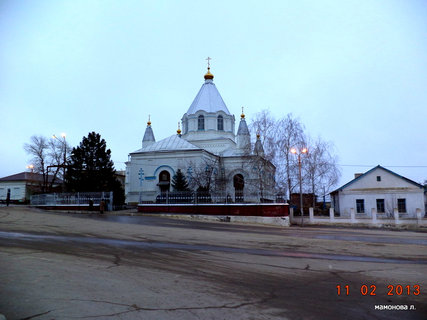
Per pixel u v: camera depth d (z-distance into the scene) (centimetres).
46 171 5266
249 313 534
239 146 4575
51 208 3262
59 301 531
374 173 4050
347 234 2055
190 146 4206
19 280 631
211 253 1080
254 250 1194
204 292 633
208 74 5047
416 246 1452
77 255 917
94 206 3155
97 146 3834
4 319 451
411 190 3925
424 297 666
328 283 753
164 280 704
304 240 1550
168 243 1258
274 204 2727
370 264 998
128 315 494
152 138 5128
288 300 613
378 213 3962
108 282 659
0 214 2152
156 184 4100
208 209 2853
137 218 2445
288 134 3419
